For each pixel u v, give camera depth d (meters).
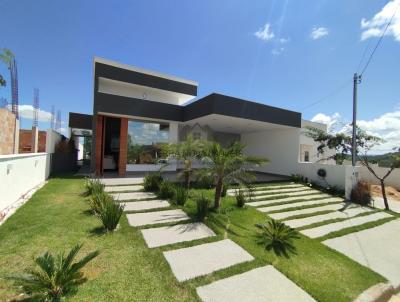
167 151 7.89
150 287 2.45
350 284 2.94
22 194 5.79
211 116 10.32
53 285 2.05
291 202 7.43
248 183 5.86
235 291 2.52
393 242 4.70
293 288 2.68
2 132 7.59
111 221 3.84
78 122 16.14
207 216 5.06
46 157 8.79
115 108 10.30
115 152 13.62
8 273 2.45
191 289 2.49
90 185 6.39
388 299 2.92
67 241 3.36
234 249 3.59
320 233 4.92
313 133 13.09
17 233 3.53
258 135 15.69
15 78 9.58
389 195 10.66
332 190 9.73
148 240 3.70
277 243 3.98
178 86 13.38
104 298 2.20
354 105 9.61
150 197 6.44
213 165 5.70
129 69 11.79
